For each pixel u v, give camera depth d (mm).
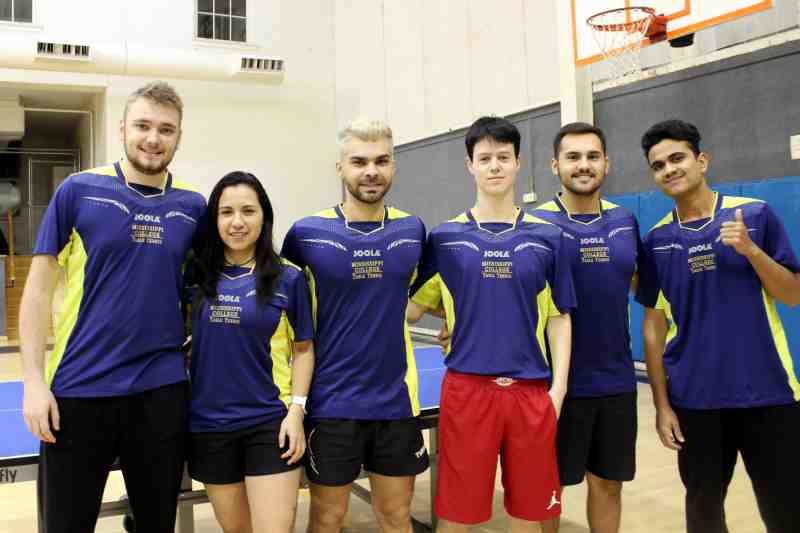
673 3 5344
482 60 8445
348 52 10852
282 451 1978
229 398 1978
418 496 3449
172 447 1916
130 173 1947
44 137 13609
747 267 2078
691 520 2188
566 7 6355
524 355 2029
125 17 9500
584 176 2242
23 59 8375
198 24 10008
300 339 2059
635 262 2299
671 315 2254
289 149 10695
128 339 1849
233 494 2033
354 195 2070
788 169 4961
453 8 8867
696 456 2164
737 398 2074
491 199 2115
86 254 1854
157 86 1900
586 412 2246
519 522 2047
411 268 2117
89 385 1811
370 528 2973
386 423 2064
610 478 2258
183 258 1997
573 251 2244
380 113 10406
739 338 2080
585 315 2238
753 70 5164
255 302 1983
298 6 10789
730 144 5344
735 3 4883
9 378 6469
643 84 5965
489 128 2080
